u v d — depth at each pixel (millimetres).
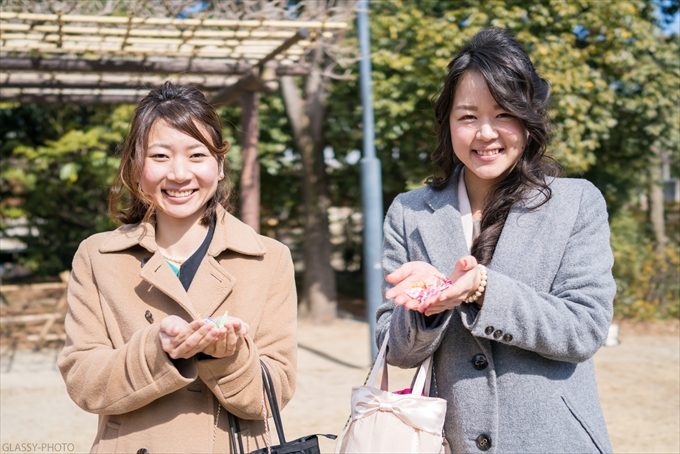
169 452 2080
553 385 2008
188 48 7508
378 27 10133
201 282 2193
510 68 2043
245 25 6586
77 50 7375
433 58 9453
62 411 6422
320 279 11664
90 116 12117
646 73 9883
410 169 11000
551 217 2078
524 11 9516
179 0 6410
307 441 2057
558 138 9414
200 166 2170
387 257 2307
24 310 11469
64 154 11172
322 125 11648
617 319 10742
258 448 2195
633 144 10812
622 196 11633
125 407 2039
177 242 2271
